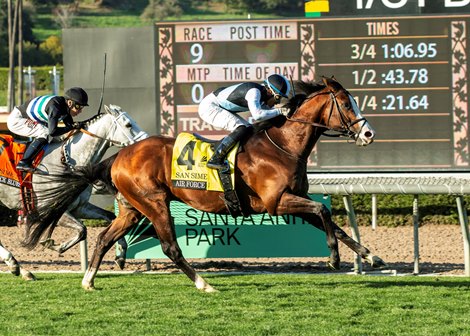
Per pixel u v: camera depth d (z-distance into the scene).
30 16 83.69
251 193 12.04
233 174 11.93
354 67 20.34
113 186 12.66
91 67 21.22
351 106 12.02
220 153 11.93
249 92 12.33
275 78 12.29
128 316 10.60
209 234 14.57
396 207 20.05
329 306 11.09
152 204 12.20
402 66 20.23
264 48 20.52
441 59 20.22
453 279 13.23
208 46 20.69
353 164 20.38
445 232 19.09
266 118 12.12
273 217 14.42
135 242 14.65
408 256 16.31
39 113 14.14
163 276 13.78
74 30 21.22
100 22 83.44
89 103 21.27
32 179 13.91
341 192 13.92
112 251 17.38
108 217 14.62
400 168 20.33
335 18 20.33
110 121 14.09
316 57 20.38
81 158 14.05
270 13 83.75
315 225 12.31
